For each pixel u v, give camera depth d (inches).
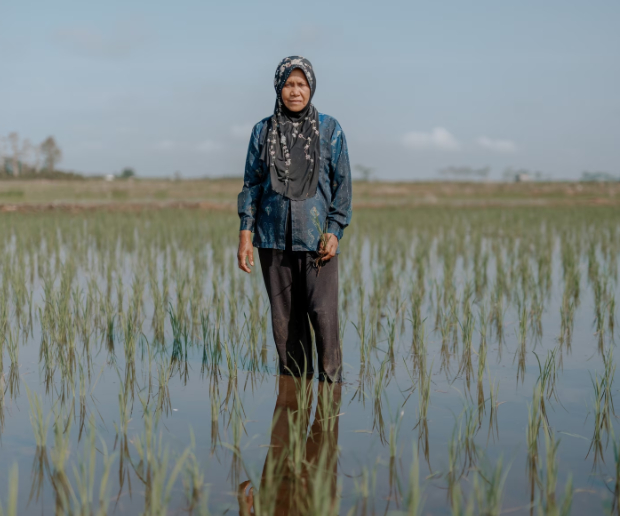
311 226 142.2
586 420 124.3
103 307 217.6
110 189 1414.9
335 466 102.7
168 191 1432.1
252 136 147.1
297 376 154.9
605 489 95.9
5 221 547.8
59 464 99.3
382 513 87.4
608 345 184.5
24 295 239.1
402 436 115.4
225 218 647.1
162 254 390.9
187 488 94.8
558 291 273.9
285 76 139.3
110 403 133.3
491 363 166.4
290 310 151.8
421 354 172.9
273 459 105.0
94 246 422.9
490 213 782.5
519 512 88.5
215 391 142.2
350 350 181.0
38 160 2903.5
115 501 91.3
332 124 145.6
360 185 1987.0
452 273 283.4
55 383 147.0
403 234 516.1
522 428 119.6
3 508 88.7
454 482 96.8
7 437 115.1
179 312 203.5
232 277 261.4
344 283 268.2
